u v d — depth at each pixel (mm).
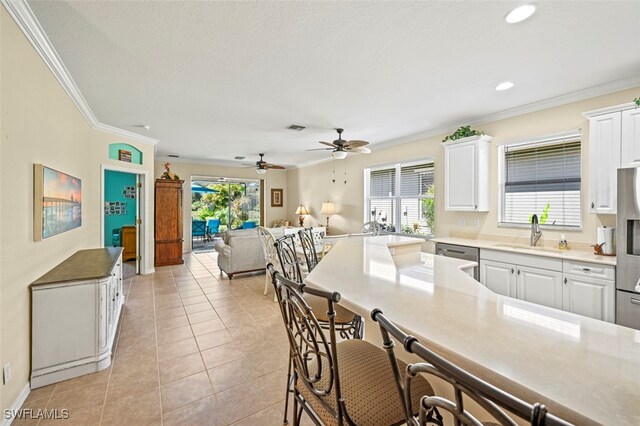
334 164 7062
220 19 1875
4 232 1651
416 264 1997
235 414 1771
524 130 3543
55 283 2064
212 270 5656
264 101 3330
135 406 1834
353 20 1892
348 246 2637
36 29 1922
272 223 9094
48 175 2219
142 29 1973
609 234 2717
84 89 2943
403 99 3275
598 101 2955
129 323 3127
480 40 2115
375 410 941
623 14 1817
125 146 4703
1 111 1622
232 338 2783
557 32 2014
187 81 2789
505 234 3744
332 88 2975
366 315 1054
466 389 481
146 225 5219
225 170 8375
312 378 1106
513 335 843
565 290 2709
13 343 1750
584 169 3064
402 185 5328
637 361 700
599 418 513
